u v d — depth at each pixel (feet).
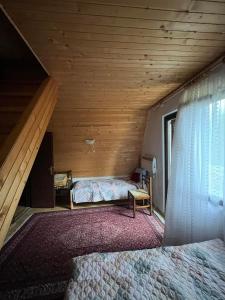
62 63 6.81
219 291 3.67
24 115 5.74
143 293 3.63
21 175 5.26
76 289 3.76
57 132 13.44
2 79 8.97
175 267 4.32
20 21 4.59
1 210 4.21
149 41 5.56
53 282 6.69
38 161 13.66
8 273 7.17
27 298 6.03
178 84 9.11
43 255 8.25
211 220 6.53
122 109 12.35
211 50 6.11
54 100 8.30
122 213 12.51
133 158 15.98
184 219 7.82
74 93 9.85
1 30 7.32
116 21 4.66
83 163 15.40
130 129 14.12
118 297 3.56
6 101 7.82
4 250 8.61
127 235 9.78
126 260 4.56
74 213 12.64
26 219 11.86
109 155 15.34
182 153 7.97
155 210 12.83
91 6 4.16
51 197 13.74
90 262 4.49
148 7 4.21
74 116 12.37
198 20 4.68
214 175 6.41
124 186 13.89
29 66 9.20
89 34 5.16
